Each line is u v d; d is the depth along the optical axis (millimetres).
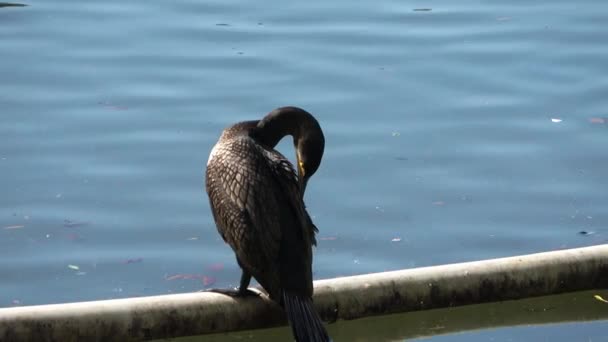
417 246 11062
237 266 10727
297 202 8523
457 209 11727
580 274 9414
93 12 17188
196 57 15492
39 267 10617
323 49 15797
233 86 14562
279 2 17812
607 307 9508
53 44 15859
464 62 15398
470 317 9250
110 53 15578
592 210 11703
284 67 15172
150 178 12258
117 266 10680
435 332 9180
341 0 17969
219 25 16688
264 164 8703
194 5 17578
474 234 11281
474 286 9180
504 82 14773
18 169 12391
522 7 17656
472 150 12984
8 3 17594
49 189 11984
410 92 14445
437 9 17547
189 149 12883
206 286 10398
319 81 14734
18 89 14391
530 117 13789
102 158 12680
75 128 13375
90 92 14344
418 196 11977
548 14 17281
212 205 8828
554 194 12023
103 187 12055
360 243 11133
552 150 12984
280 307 8758
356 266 10719
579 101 14211
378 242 11141
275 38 16188
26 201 11727
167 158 12695
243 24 16750
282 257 8305
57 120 13562
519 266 9297
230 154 8766
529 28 16625
